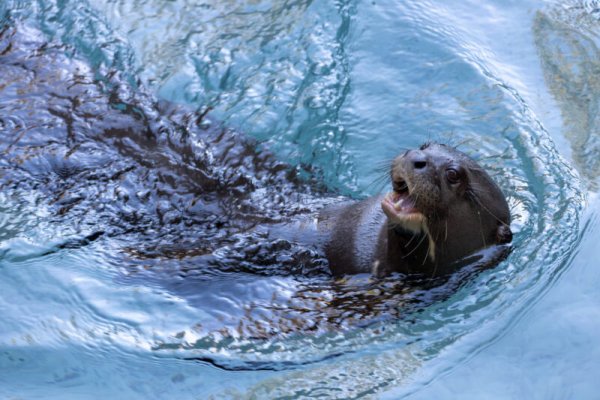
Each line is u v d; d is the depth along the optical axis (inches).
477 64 660.1
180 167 534.6
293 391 404.2
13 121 542.6
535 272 476.1
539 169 560.7
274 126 584.1
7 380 416.2
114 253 486.9
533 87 645.9
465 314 450.9
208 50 644.1
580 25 714.8
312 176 551.8
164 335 438.3
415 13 705.6
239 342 432.8
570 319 444.1
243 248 489.7
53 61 597.3
